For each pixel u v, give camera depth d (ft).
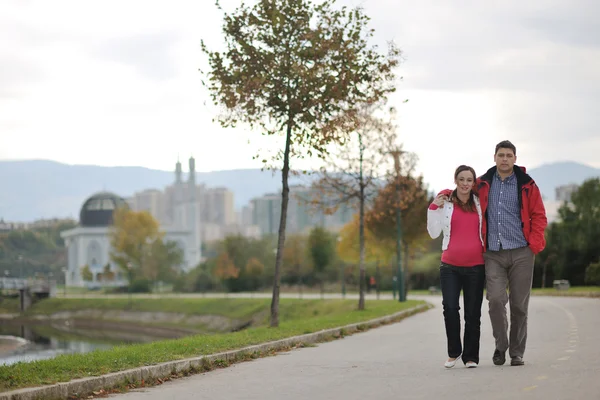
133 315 382.42
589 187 288.92
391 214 226.79
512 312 42.73
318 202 146.10
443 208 43.16
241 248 438.81
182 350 56.54
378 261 279.90
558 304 146.10
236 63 95.14
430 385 36.83
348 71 94.17
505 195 41.96
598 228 280.92
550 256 299.17
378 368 46.39
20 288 480.64
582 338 63.67
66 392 38.04
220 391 39.01
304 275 433.89
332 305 249.55
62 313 428.56
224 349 57.88
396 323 110.22
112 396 38.83
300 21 94.43
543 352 51.57
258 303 315.78
